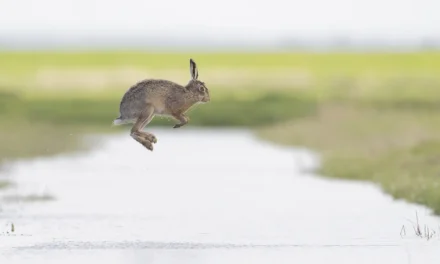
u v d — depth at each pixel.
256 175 114.50
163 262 56.31
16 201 87.50
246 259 57.22
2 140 150.00
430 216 74.94
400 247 61.09
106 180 109.44
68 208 82.31
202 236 66.44
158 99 59.09
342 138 155.88
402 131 146.62
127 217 76.69
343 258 57.41
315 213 78.00
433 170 98.56
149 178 111.69
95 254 59.19
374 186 98.88
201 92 59.34
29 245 62.66
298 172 117.31
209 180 109.19
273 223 72.56
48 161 135.88
